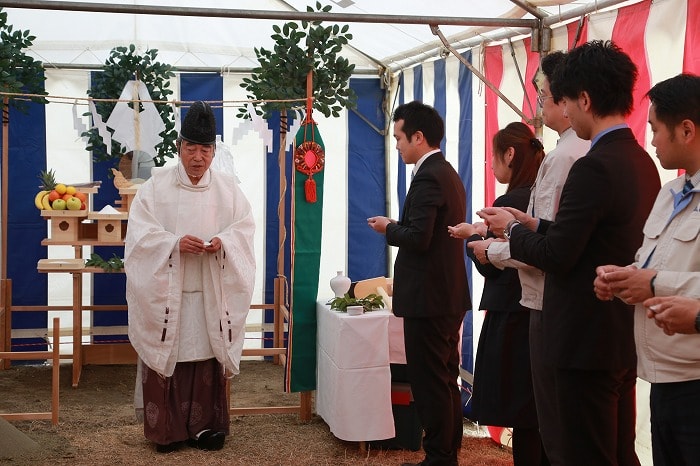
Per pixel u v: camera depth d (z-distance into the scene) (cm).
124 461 420
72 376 612
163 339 427
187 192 444
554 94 246
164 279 425
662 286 190
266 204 695
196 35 680
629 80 235
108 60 630
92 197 671
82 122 611
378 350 425
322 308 468
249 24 673
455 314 360
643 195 233
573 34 396
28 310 636
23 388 580
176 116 618
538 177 274
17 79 613
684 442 197
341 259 719
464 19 419
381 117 715
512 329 338
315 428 482
